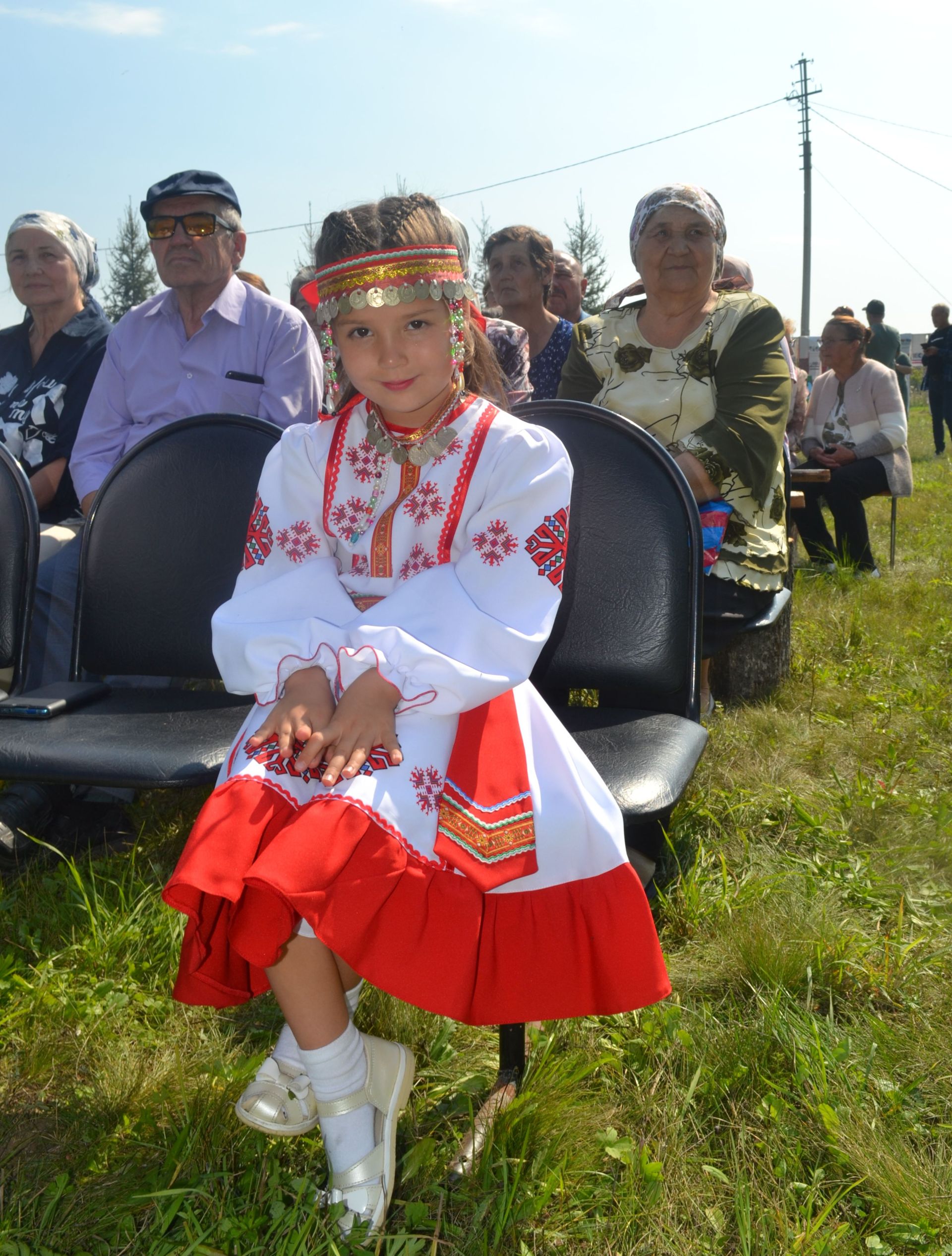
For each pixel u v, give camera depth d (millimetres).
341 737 1556
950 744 3447
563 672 2324
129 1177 1614
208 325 3502
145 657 2695
